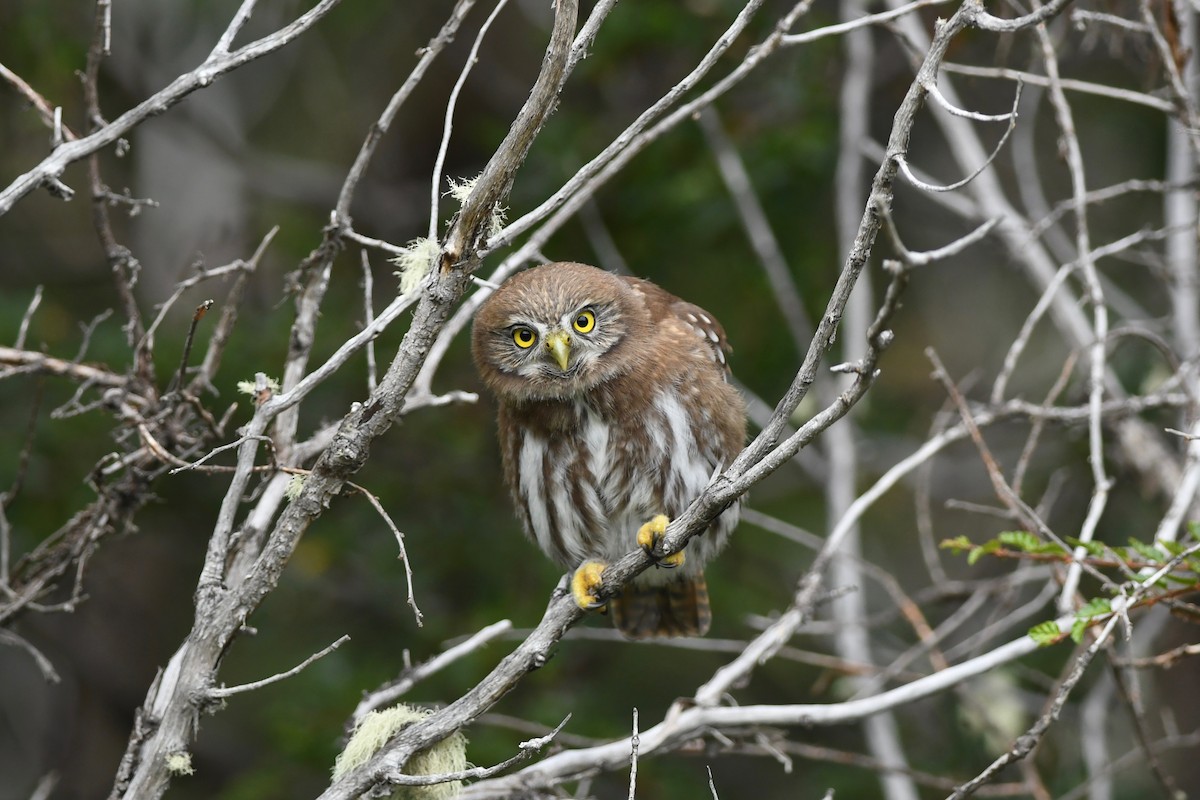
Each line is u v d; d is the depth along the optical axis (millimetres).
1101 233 14398
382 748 6113
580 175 6125
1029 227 10727
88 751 15188
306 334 7309
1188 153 10648
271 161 16609
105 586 15570
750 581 13984
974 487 15227
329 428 7449
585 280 8445
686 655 13625
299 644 13453
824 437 13023
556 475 8594
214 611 6113
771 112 14070
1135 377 12555
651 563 6273
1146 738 7449
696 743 8148
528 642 6277
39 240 15375
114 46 15641
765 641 7898
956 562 14984
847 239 12070
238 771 14414
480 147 15289
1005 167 14867
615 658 13617
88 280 15023
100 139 6516
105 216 7520
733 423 8617
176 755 6012
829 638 13625
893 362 15844
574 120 14375
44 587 7809
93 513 7602
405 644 13234
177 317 13906
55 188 6484
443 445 13703
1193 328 10367
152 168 15875
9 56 13727
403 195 16906
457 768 6223
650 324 8570
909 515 15391
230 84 16625
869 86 13148
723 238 14164
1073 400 11102
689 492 8422
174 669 6516
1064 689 6363
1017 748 6340
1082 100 14430
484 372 8688
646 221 14188
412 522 13625
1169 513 7961
